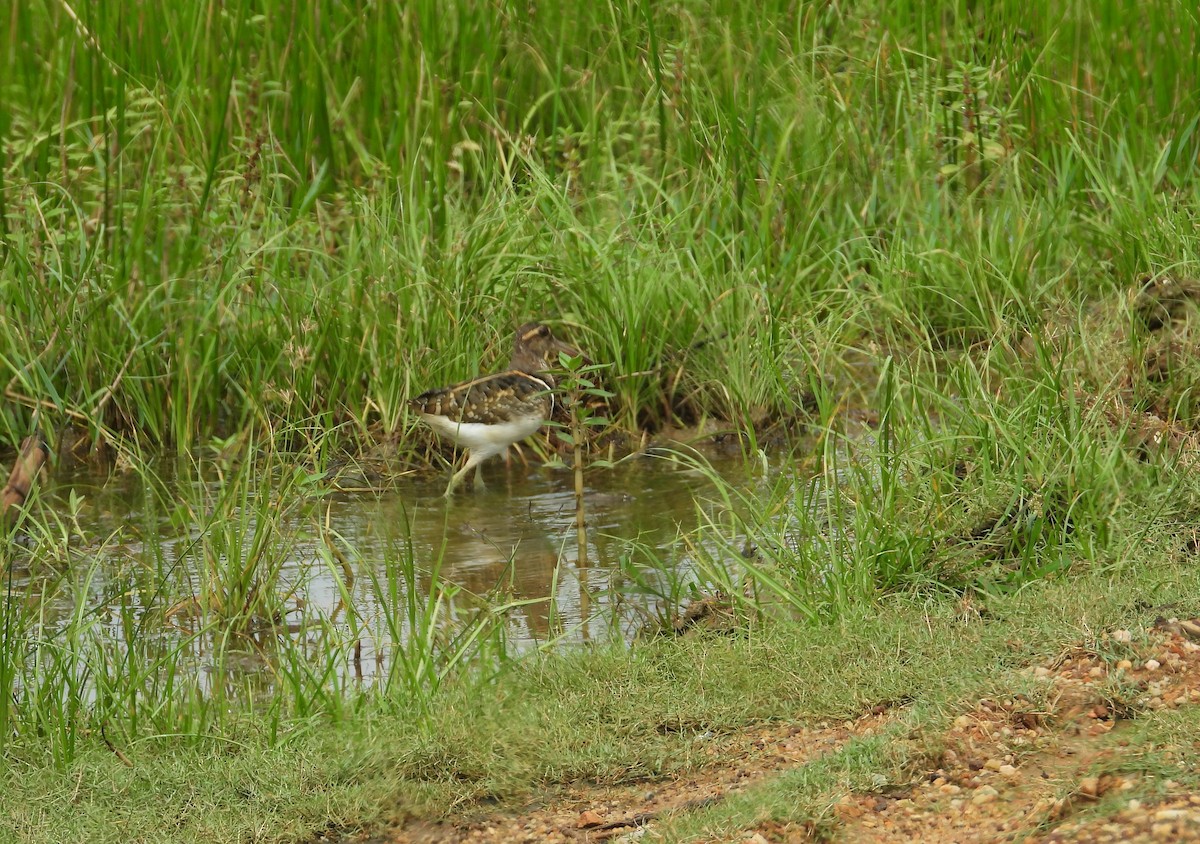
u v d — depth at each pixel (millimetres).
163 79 15828
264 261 14109
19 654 8930
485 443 12758
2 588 10430
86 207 14805
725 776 7289
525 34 16938
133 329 13695
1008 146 15680
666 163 15695
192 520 11898
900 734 7188
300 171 15984
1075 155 15789
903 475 10750
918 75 16688
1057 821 6223
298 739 8031
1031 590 8750
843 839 6477
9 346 13758
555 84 16203
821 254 15055
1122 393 11516
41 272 13852
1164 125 16109
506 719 7867
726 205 15203
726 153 15586
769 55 16547
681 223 14820
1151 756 6543
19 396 13594
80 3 15734
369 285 13820
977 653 7957
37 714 8281
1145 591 8414
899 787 6832
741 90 16203
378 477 13203
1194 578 8516
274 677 9289
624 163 16016
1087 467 9805
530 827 7047
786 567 9625
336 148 16109
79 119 15242
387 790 7332
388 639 9797
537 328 13570
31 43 15875
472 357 14000
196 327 13914
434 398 12750
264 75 16109
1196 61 16266
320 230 14531
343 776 7543
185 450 13414
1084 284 13930
